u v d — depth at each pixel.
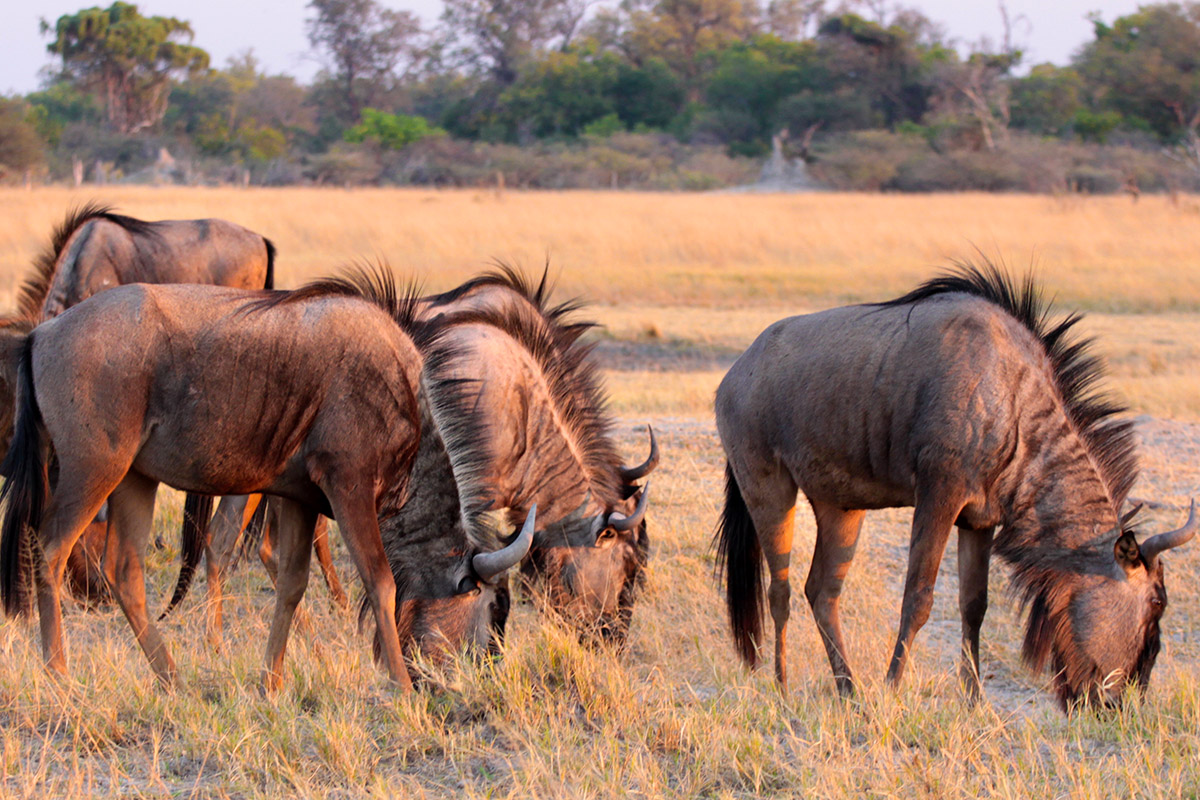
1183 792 10.85
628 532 16.06
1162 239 75.94
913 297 14.62
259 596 17.91
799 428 14.71
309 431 12.61
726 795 10.65
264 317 12.43
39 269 22.45
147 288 12.36
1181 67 188.75
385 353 12.88
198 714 12.05
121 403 12.00
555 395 16.19
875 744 11.61
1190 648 16.39
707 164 181.25
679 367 38.72
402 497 13.52
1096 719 13.15
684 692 14.09
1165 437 27.00
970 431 13.41
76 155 184.00
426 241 70.50
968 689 14.24
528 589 16.42
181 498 21.23
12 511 12.23
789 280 58.28
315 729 11.75
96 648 13.95
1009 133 187.12
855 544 15.23
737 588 15.69
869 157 167.25
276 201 102.06
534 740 11.71
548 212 91.00
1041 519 13.83
